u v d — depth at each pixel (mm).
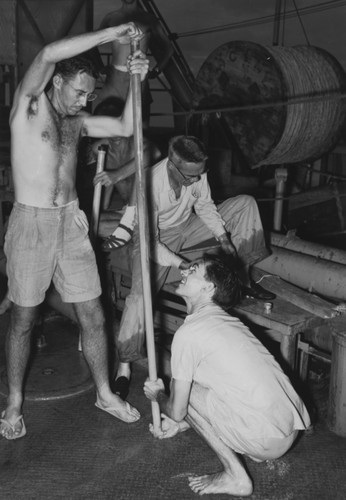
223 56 7480
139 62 3012
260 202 7773
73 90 2994
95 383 3680
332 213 7910
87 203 4930
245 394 2883
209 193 3957
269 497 3010
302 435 3531
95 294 3434
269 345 4160
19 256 3189
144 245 3189
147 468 3211
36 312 3363
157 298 4488
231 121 7621
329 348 4242
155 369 3268
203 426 3016
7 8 7809
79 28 8172
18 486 3051
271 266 4699
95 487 3057
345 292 4273
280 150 7348
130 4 6273
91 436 3484
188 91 9438
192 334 2914
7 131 9281
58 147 3086
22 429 3473
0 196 5727
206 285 3018
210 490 2996
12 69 8250
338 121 7492
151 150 4645
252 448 2943
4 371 4191
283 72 7008
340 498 3025
